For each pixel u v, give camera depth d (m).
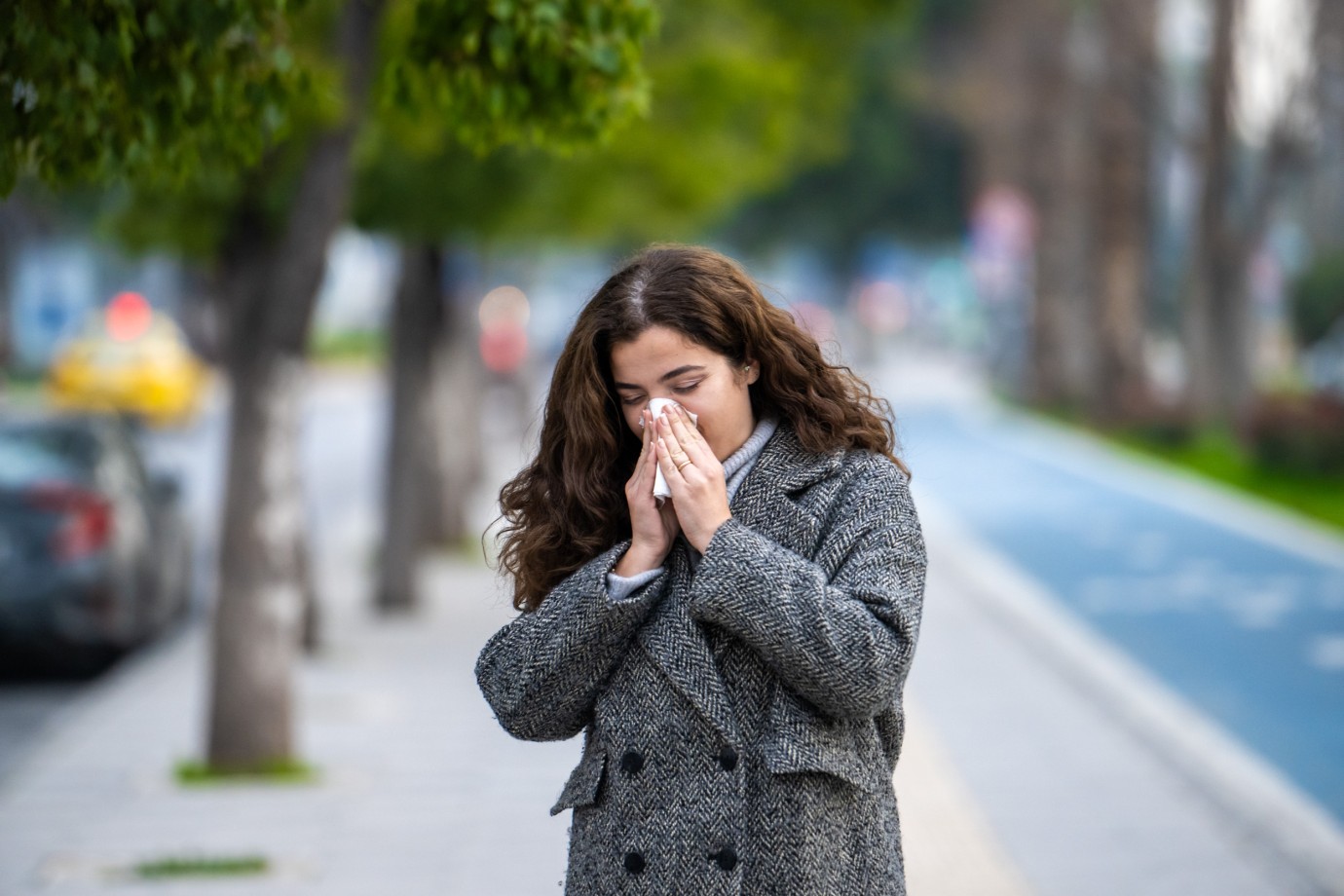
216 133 11.72
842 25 37.41
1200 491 64.06
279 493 21.94
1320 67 72.75
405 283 35.75
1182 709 27.42
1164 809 20.50
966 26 138.00
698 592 7.34
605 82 12.53
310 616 30.84
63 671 30.97
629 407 7.95
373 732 24.64
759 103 36.38
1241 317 77.19
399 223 29.69
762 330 7.81
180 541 35.91
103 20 9.96
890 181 149.25
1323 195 103.38
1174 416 86.06
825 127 44.44
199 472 65.19
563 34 12.13
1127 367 97.75
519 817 19.95
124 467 31.69
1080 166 98.88
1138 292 97.56
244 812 20.17
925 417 106.44
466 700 27.05
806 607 7.18
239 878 17.44
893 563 7.49
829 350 8.87
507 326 99.00
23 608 27.98
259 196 24.17
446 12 12.25
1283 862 18.23
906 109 144.00
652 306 7.70
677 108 34.62
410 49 12.49
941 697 27.66
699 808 7.46
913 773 22.34
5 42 9.77
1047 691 28.20
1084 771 22.50
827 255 168.75
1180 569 43.97
